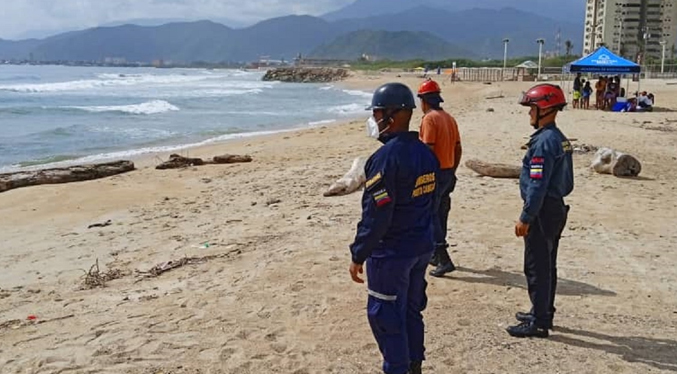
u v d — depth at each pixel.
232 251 7.70
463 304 5.84
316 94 61.56
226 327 5.38
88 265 7.52
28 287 6.73
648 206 9.85
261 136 23.47
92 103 40.06
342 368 4.64
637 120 23.61
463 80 73.88
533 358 4.73
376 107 3.84
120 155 18.50
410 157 3.76
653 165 13.73
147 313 5.74
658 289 6.25
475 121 23.75
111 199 11.57
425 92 6.16
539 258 4.96
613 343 4.99
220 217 9.67
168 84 77.69
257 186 12.24
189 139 22.56
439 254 6.60
